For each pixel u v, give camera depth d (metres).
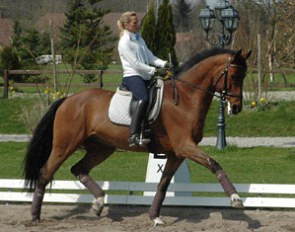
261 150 18.20
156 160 10.26
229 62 8.68
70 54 31.52
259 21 32.97
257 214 9.58
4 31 53.34
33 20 50.84
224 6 17.48
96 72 26.02
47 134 9.45
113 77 38.44
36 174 9.38
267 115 23.41
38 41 39.12
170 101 8.79
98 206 9.22
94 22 37.56
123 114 8.89
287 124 22.80
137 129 8.72
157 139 8.88
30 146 9.39
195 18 56.19
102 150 9.58
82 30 35.69
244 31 26.36
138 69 8.76
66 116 9.20
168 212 9.77
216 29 31.75
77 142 9.21
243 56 8.70
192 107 8.76
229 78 8.70
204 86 8.83
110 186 10.16
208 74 8.84
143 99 8.70
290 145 19.52
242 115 23.45
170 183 9.93
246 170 14.38
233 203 8.29
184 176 10.36
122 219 9.36
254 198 9.77
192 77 8.87
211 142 20.34
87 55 33.94
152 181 10.26
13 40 41.03
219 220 9.21
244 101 24.58
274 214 9.55
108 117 9.00
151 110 8.77
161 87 8.84
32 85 26.80
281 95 26.73
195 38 40.25
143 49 8.91
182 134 8.67
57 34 38.56
